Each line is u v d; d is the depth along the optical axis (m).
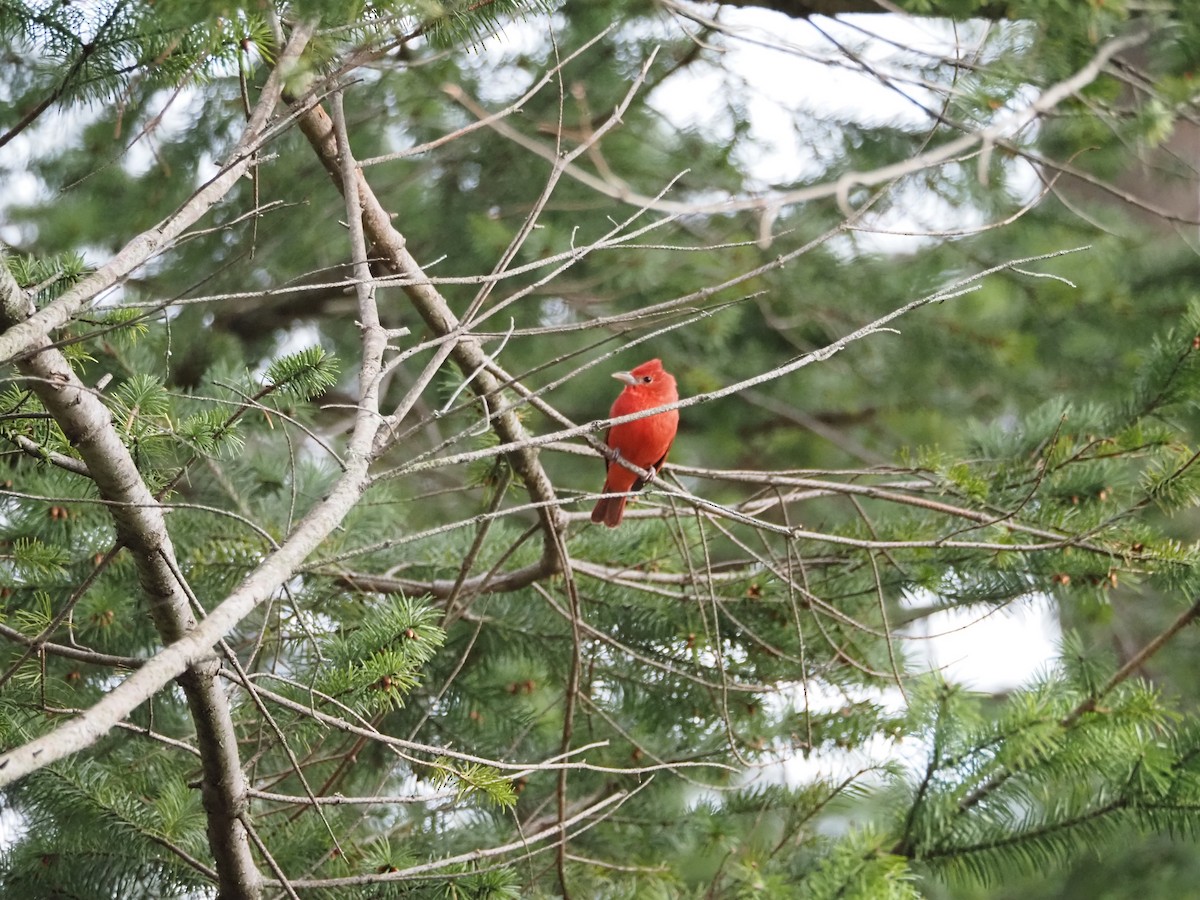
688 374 17.62
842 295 16.69
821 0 13.09
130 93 6.54
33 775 7.23
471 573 10.88
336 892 7.05
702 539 8.36
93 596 8.94
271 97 6.48
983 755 7.93
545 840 9.60
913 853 7.94
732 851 9.43
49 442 6.36
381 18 6.43
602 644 10.62
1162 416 9.93
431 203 15.84
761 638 10.36
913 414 19.25
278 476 10.71
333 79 6.56
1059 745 7.87
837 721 10.05
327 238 15.70
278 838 7.96
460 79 14.77
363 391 6.39
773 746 10.25
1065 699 8.34
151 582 6.09
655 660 10.54
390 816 9.70
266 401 9.67
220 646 6.07
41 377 5.50
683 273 15.93
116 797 7.36
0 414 5.94
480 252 15.01
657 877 9.19
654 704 10.55
